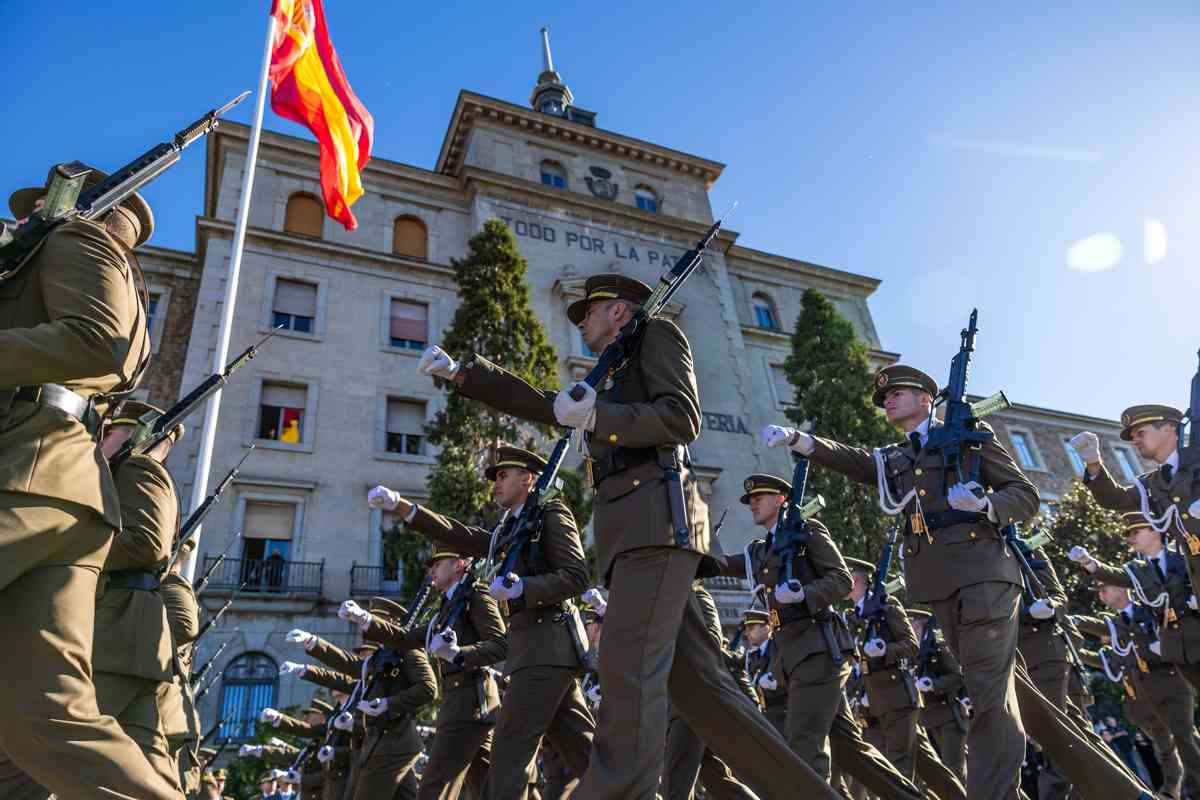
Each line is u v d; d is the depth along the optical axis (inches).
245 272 895.7
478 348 698.2
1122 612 380.5
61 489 93.4
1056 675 301.4
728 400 1093.8
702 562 124.0
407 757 250.8
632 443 112.9
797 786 115.9
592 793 100.9
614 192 1208.8
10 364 90.7
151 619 143.4
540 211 1096.2
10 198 141.1
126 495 142.9
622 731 103.3
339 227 987.9
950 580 169.3
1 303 102.0
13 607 91.0
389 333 935.0
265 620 741.3
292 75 498.6
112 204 114.4
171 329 888.3
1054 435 1518.2
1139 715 396.5
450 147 1189.7
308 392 864.3
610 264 1101.1
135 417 179.5
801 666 220.7
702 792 292.4
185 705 162.6
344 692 335.3
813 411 944.9
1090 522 816.9
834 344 990.4
